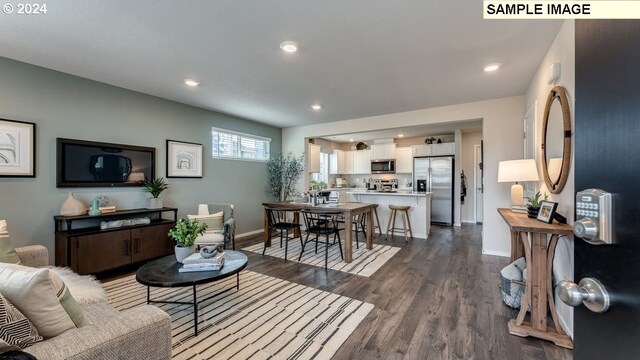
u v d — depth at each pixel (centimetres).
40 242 301
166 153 419
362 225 519
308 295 271
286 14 201
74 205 313
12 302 100
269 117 537
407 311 238
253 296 269
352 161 883
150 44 247
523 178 271
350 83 342
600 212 59
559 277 227
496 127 404
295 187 623
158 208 382
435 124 466
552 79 234
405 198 547
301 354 182
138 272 221
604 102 61
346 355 181
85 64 291
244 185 554
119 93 364
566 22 207
